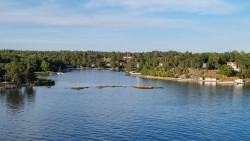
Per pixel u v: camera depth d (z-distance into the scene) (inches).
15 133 5580.7
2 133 5575.8
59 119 6530.5
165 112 7362.2
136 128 5949.8
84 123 6245.1
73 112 7209.6
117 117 6786.4
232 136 5580.7
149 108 7829.7
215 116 7037.4
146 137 5447.8
